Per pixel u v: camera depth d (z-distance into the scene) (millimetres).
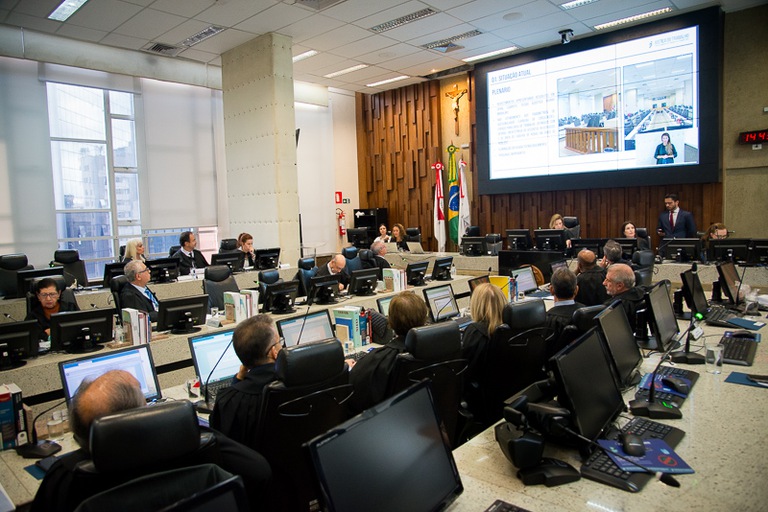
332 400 2090
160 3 6340
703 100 7410
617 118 8148
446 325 2408
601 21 7703
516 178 9328
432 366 2404
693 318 3125
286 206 7840
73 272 6426
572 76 8531
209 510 982
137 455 1225
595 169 8438
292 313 4395
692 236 7344
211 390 2850
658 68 7727
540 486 1566
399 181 11609
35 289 4188
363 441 1194
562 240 7074
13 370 3008
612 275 3332
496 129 9508
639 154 8000
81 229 8156
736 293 4180
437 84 10852
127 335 3529
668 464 1628
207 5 6441
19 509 1851
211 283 5363
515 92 9203
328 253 11594
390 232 11773
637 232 7559
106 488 1251
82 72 7984
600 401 1828
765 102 7340
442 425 1449
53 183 7824
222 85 8523
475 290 3227
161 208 8961
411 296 2689
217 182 9664
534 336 2947
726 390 2340
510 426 1749
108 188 8414
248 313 4125
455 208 10625
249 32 7523
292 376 1925
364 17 7059
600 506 1442
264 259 7113
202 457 1382
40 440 2346
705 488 1513
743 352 2852
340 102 11812
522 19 7438
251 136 8055
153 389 2711
